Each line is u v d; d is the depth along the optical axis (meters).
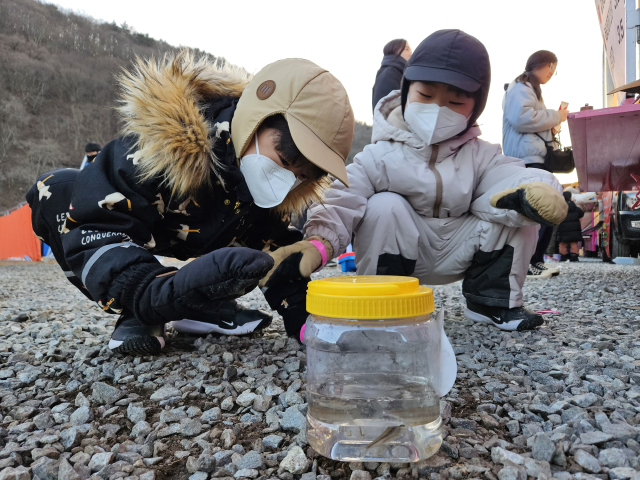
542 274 4.29
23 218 10.02
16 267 8.38
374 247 1.95
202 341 1.82
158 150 1.38
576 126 2.59
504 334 1.92
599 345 1.71
